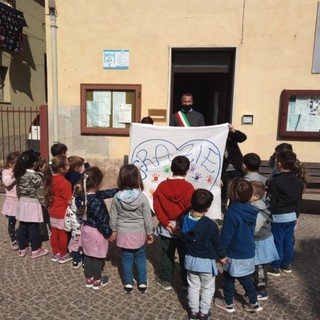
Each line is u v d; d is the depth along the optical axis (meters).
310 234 4.68
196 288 2.71
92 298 3.09
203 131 3.96
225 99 6.33
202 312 2.71
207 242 2.63
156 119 6.13
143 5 5.90
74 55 6.14
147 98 6.11
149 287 3.30
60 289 3.23
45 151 6.45
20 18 9.73
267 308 2.96
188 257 2.71
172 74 6.23
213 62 6.17
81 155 6.38
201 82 7.27
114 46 6.05
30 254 3.98
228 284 2.85
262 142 5.98
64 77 6.21
